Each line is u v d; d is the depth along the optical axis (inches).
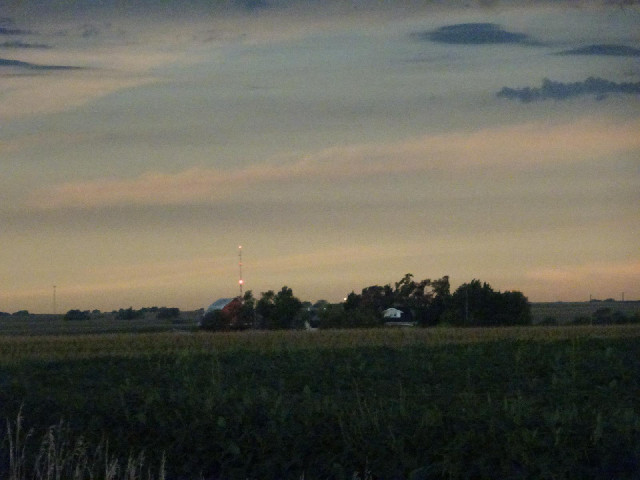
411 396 503.2
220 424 447.2
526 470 350.3
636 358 666.8
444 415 410.6
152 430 472.4
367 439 400.8
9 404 557.3
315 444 414.3
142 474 441.7
